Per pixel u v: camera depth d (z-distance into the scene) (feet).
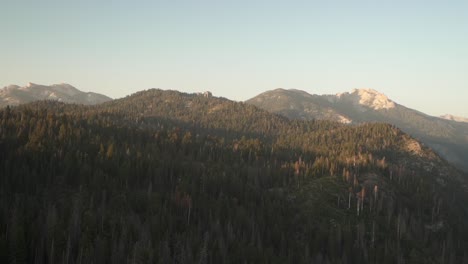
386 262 476.13
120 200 498.28
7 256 345.92
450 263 507.30
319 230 524.52
